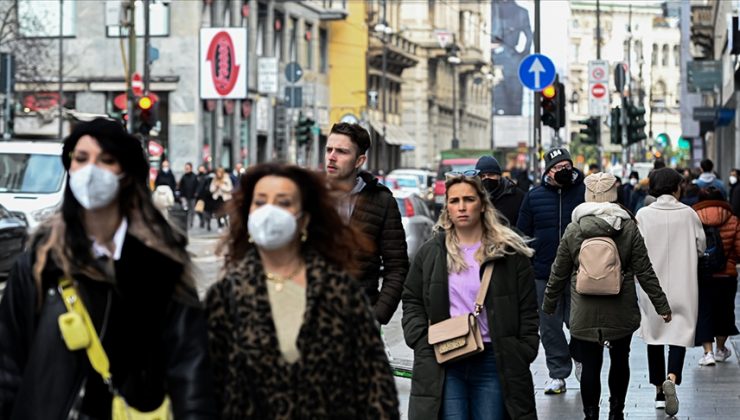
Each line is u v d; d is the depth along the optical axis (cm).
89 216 1021
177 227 1049
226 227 1109
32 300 1007
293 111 12319
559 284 2172
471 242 1652
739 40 5809
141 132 6719
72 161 1019
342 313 1058
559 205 2650
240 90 10975
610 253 2102
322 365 1047
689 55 13788
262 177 1076
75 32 11631
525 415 1616
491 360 1628
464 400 1634
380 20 18000
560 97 5772
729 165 11300
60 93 10569
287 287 1064
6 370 1010
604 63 8500
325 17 15075
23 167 5122
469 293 1631
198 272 1053
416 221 5575
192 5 11438
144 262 1006
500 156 13962
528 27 14662
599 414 2402
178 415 1003
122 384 1002
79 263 997
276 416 1040
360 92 15862
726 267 2959
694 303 2477
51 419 989
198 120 11481
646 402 2547
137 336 1002
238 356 1045
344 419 1053
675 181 2506
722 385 2741
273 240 1040
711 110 10025
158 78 11481
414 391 1648
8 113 8444
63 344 996
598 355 2172
